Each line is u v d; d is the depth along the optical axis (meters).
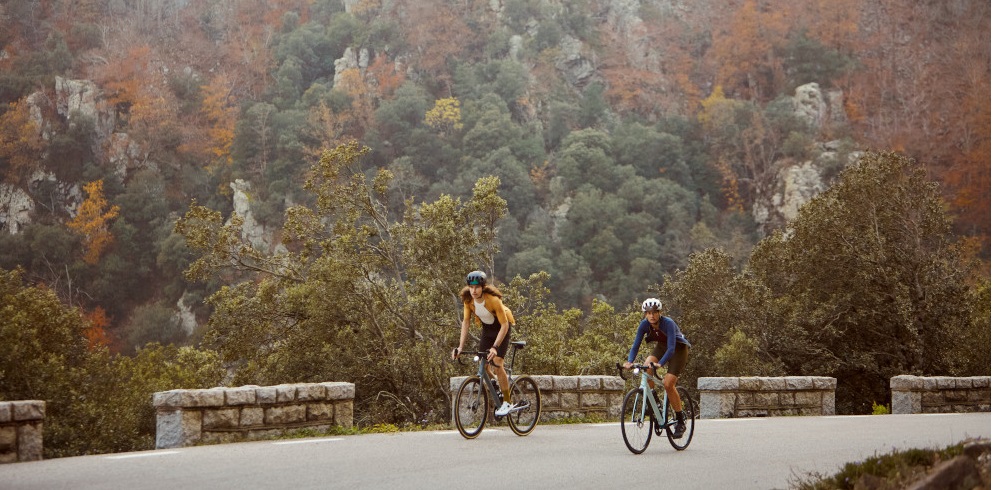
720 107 159.00
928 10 174.88
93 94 151.88
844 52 173.12
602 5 188.38
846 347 33.34
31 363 25.12
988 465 6.69
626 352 31.88
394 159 145.25
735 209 147.75
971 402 19.19
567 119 160.50
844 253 32.25
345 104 150.88
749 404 16.47
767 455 9.50
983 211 142.00
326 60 169.00
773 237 35.78
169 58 164.62
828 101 164.38
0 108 148.75
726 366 30.33
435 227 29.17
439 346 28.27
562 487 7.32
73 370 26.36
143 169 146.25
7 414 8.40
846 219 32.94
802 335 31.91
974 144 151.88
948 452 7.32
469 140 145.25
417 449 9.61
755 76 173.25
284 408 11.02
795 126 156.88
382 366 28.06
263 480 7.45
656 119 168.50
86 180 144.25
